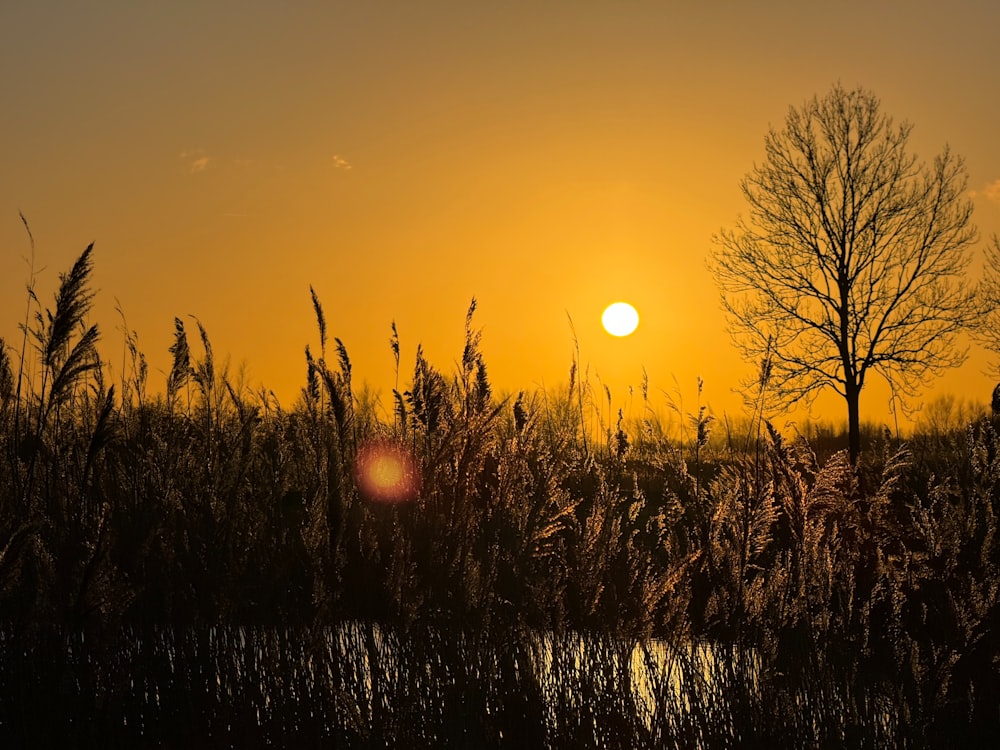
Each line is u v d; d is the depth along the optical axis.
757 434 6.44
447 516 6.09
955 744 5.76
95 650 5.75
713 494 6.50
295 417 6.95
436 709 5.64
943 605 6.04
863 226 33.31
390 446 6.23
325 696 5.68
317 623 5.70
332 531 5.75
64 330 6.16
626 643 5.98
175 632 5.91
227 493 6.43
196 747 5.71
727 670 5.88
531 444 6.52
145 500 6.41
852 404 31.45
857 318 32.56
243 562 6.00
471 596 5.77
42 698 5.67
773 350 6.64
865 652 6.05
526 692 5.70
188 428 6.98
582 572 6.01
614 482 7.04
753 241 34.53
